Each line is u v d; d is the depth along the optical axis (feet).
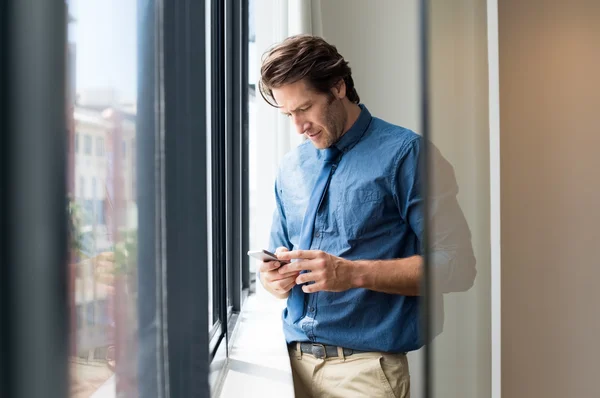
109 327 1.31
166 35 1.61
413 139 4.72
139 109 1.47
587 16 6.10
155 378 1.55
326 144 4.89
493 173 4.43
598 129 6.16
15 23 0.98
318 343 4.81
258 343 5.72
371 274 4.46
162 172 1.59
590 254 6.17
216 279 4.95
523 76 6.21
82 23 1.17
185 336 1.64
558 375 6.20
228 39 6.57
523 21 6.17
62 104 1.08
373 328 4.63
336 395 4.72
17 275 1.00
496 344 4.64
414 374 4.69
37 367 1.03
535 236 6.24
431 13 2.04
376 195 4.73
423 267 2.06
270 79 4.75
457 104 2.07
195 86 1.75
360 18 7.54
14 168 0.99
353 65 7.57
